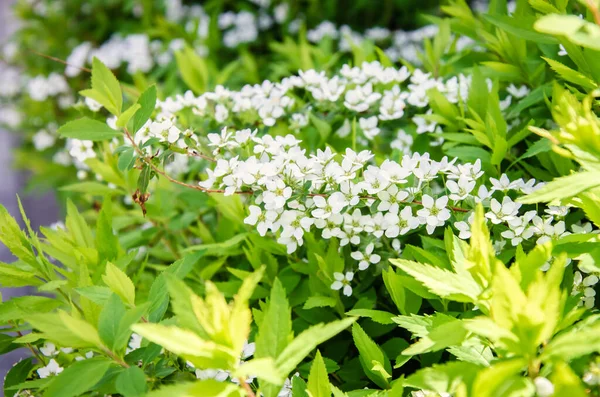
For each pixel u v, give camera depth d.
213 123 0.38
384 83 0.38
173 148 0.33
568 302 0.28
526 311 0.24
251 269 0.36
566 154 0.26
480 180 0.33
